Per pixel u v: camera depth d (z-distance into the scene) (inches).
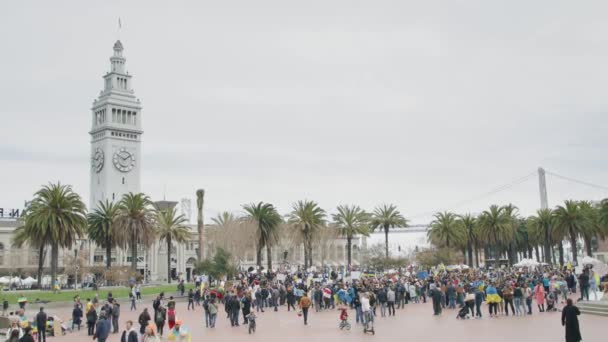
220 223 3383.4
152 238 3213.6
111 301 1323.8
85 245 4473.4
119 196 5728.3
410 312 1571.1
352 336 1123.9
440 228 3961.6
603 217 3058.6
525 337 1035.3
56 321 1283.2
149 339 841.5
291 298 1755.7
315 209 3496.6
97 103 5994.1
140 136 5994.1
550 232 3767.2
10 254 4286.4
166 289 2620.6
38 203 2792.8
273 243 3324.3
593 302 1435.8
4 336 1222.3
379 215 3976.4
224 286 2065.7
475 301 1405.0
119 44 6112.2
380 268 3885.3
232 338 1136.8
